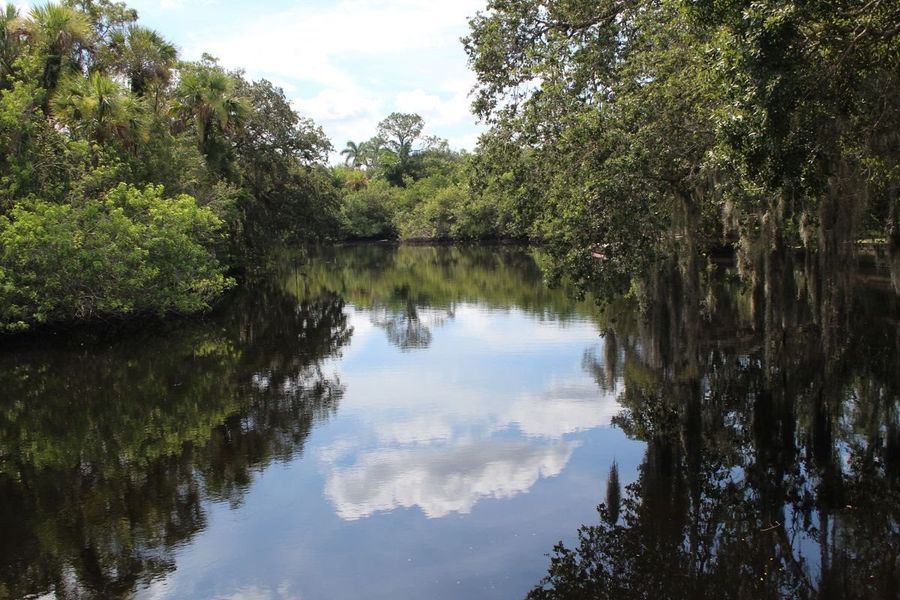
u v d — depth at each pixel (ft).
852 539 21.25
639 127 32.60
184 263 59.31
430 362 47.75
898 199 44.83
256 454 29.40
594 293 38.78
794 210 44.50
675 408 34.81
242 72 102.99
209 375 44.50
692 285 39.96
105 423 34.22
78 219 52.26
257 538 21.79
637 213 33.32
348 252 177.99
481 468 27.37
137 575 19.57
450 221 203.51
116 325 59.93
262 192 106.73
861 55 22.74
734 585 18.76
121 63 73.46
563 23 40.04
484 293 88.43
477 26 41.27
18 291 47.55
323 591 18.63
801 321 52.60
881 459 27.63
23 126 52.90
